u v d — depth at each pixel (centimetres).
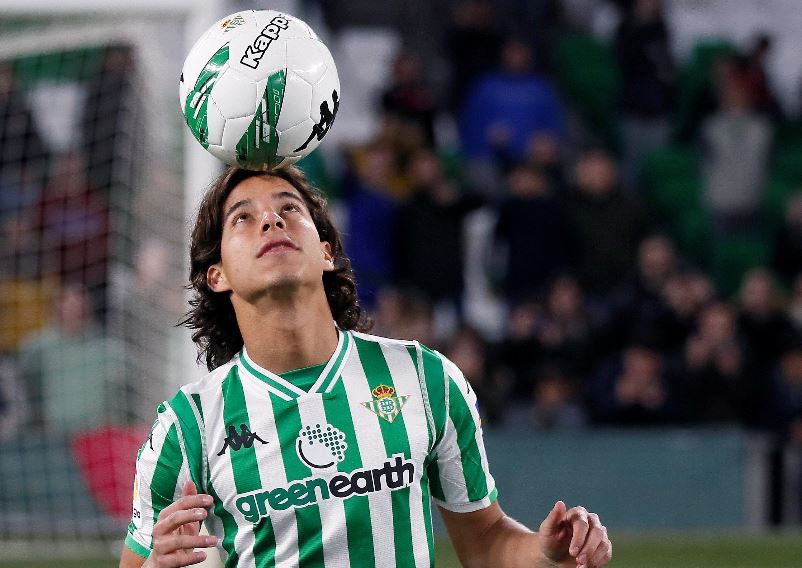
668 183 4194
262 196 1121
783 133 4366
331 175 4075
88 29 2598
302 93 1174
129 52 2712
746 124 4212
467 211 3466
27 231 2834
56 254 2823
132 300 2612
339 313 1261
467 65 4034
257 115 1161
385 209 3500
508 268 3500
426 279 3422
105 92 2809
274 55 1173
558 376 3188
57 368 2727
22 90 2925
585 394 3253
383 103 3781
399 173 3656
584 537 1035
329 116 1200
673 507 3105
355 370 1116
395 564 1080
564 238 3506
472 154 3956
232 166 1191
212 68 1175
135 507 1117
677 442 3114
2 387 2745
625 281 3519
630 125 4347
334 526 1070
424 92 3791
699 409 3259
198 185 2389
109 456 2594
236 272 1102
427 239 3422
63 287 2816
